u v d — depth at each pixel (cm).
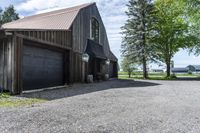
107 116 559
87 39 1969
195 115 580
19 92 994
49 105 706
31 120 505
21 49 1008
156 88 1377
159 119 533
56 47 1424
